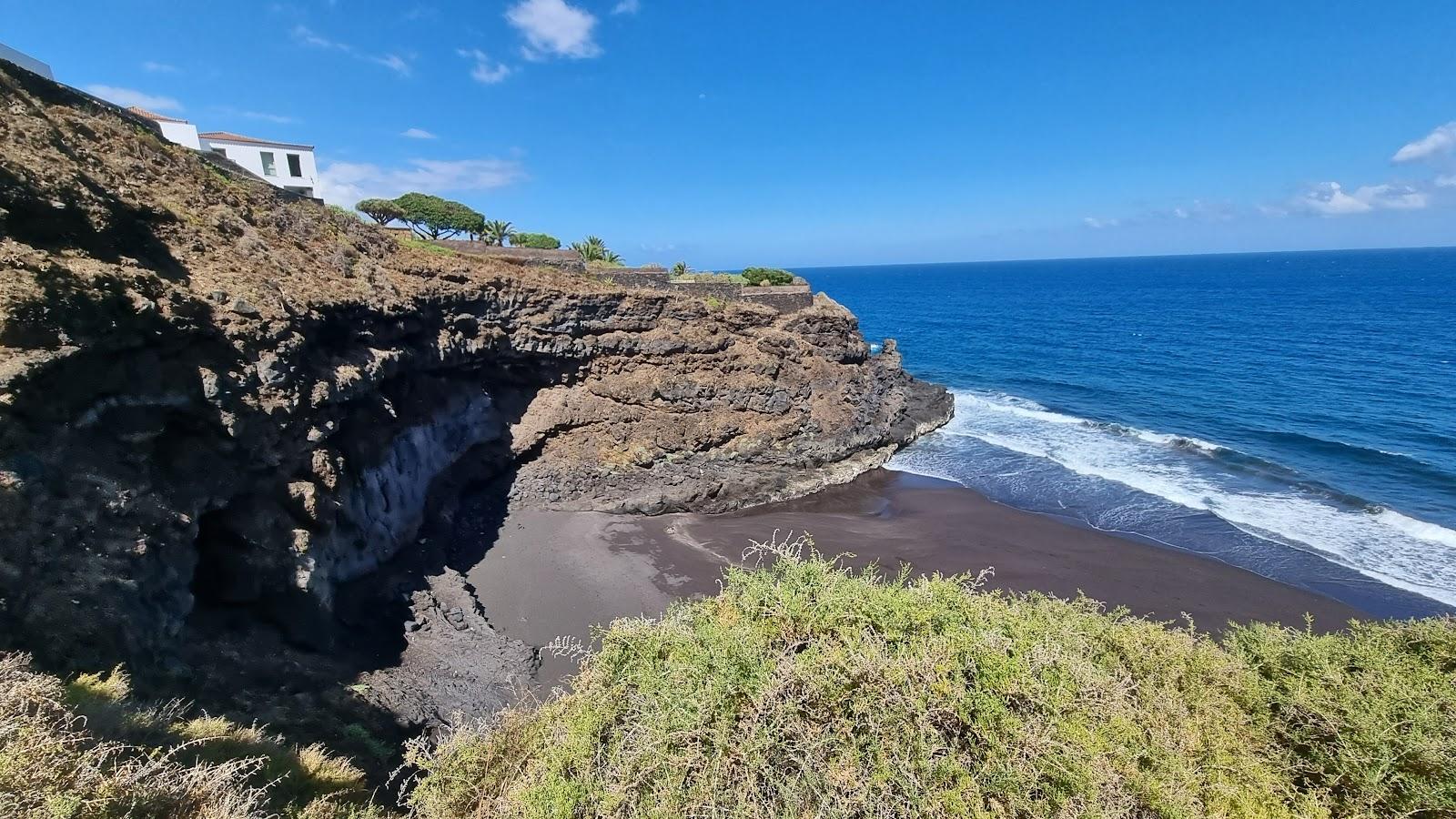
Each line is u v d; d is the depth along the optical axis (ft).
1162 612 65.26
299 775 28.07
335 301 59.31
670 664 21.18
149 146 57.31
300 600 47.62
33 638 28.40
